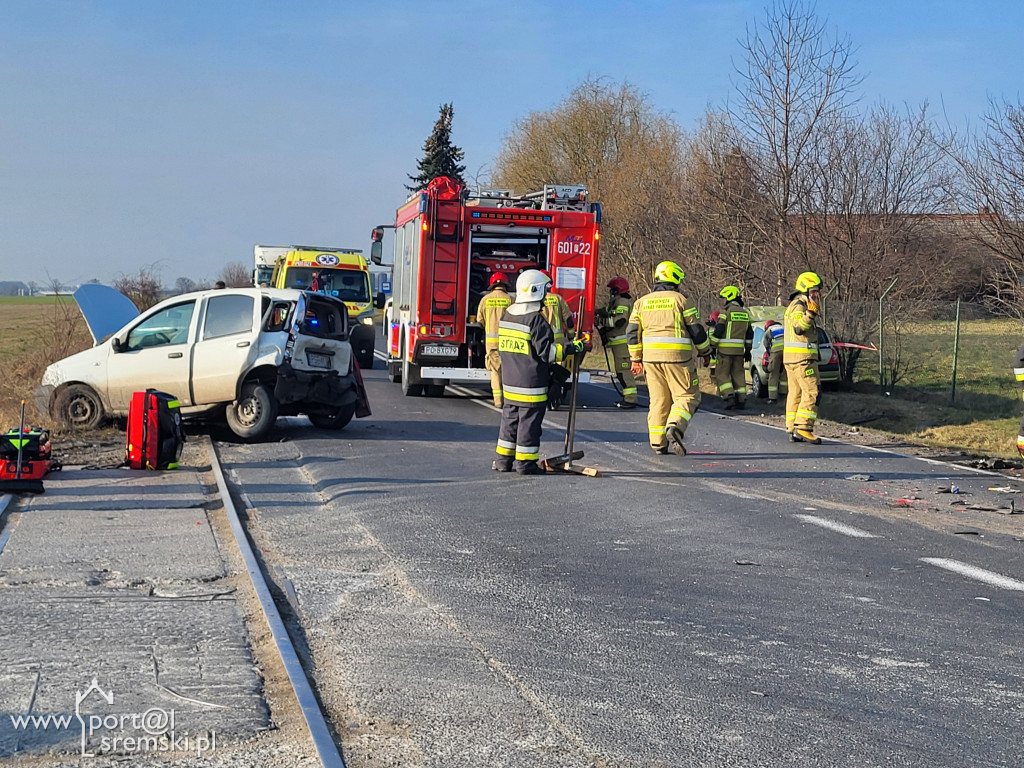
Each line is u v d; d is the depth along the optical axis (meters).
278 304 12.99
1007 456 13.55
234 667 4.85
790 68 24.89
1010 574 6.95
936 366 23.34
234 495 9.38
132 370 13.03
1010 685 4.86
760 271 26.61
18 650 5.04
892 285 22.17
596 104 49.28
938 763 3.98
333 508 8.88
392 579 6.61
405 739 4.12
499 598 6.20
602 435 14.22
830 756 4.02
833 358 22.03
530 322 10.48
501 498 9.38
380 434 13.73
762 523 8.48
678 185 36.38
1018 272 20.62
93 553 7.02
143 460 10.61
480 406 17.58
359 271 28.08
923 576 6.86
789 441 13.88
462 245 17.47
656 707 4.50
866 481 10.66
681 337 11.89
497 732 4.20
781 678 4.89
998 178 20.14
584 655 5.18
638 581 6.63
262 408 12.75
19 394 16.41
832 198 24.19
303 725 4.19
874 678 4.92
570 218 17.64
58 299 20.39
